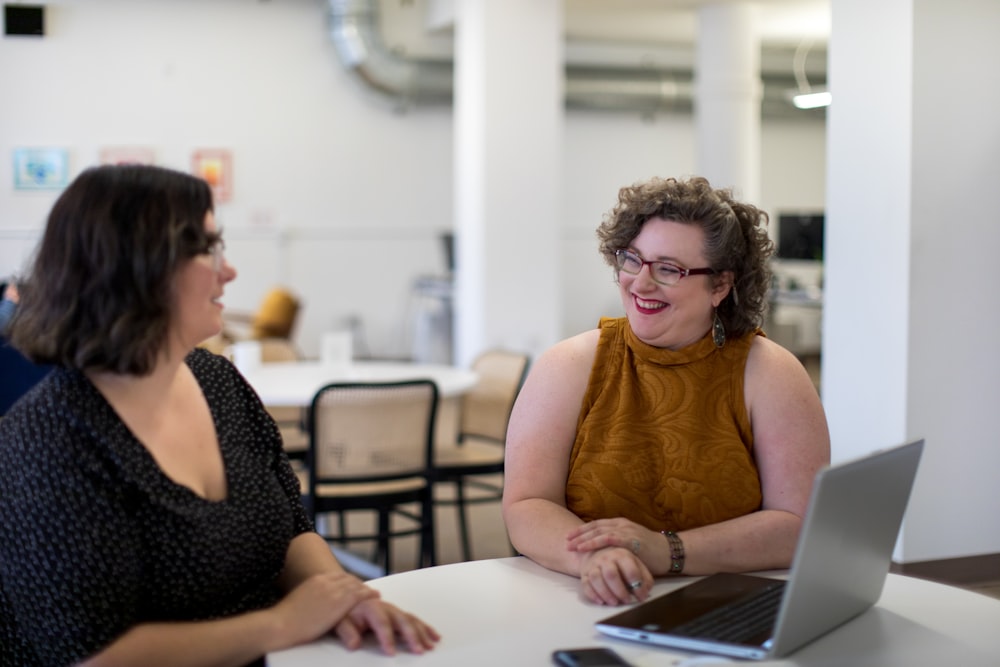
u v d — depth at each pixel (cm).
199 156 1052
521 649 153
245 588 164
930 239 438
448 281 1045
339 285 1102
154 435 152
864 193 457
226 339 802
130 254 142
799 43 1053
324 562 174
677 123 1203
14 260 1011
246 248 1073
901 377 440
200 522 151
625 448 201
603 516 200
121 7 1022
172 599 150
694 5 848
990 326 449
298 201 1083
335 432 384
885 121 445
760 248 205
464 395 496
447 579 186
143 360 143
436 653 151
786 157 1257
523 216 728
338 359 513
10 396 400
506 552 488
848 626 162
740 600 165
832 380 476
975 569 452
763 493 201
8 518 139
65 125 1018
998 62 444
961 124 440
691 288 198
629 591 173
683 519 198
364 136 1093
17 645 144
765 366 204
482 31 713
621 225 203
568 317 1188
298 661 148
